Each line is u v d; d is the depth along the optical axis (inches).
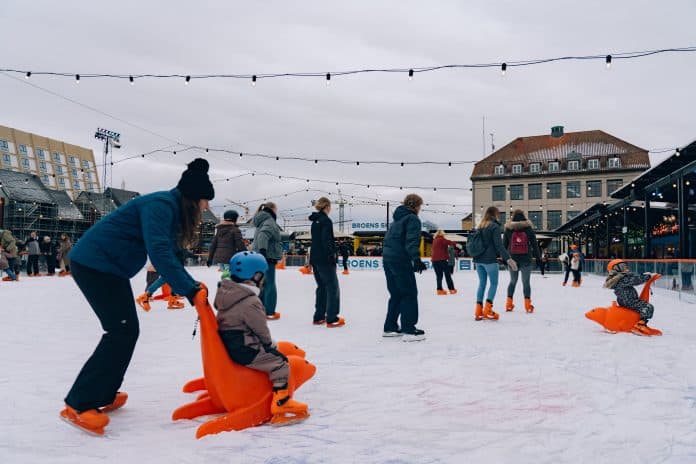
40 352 175.8
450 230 1566.2
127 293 107.7
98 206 2196.1
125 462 84.4
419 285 586.9
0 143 3275.1
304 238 1432.1
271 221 268.5
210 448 91.7
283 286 531.8
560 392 130.2
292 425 105.4
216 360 103.5
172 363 162.2
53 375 143.7
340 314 294.0
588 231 1258.6
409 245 202.5
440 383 138.9
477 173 2410.2
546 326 248.2
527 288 308.7
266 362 106.3
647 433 99.3
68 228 2032.5
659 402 121.0
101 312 104.0
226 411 115.0
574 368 156.6
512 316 288.8
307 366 116.3
